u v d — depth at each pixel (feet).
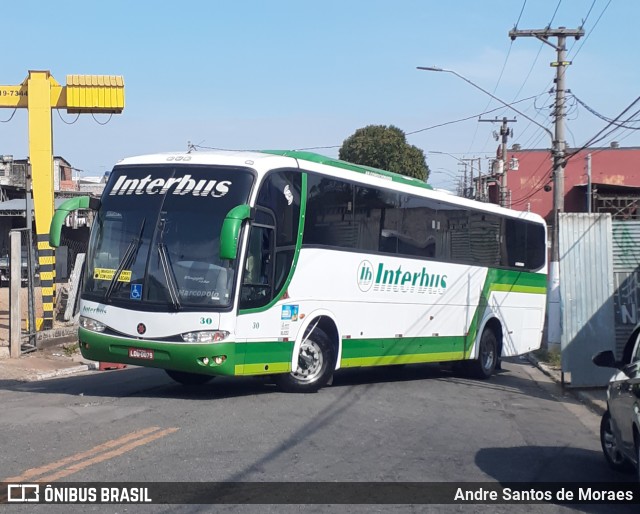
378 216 47.24
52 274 71.26
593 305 50.98
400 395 44.52
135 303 36.78
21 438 28.91
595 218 51.08
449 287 54.54
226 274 36.17
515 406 44.62
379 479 25.20
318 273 41.91
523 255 64.90
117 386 44.68
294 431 31.45
